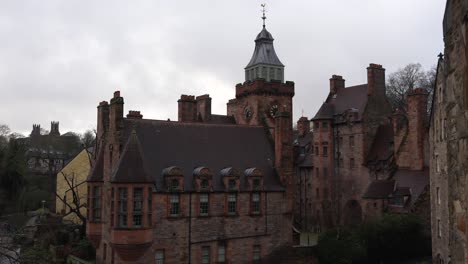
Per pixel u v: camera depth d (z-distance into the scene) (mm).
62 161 128000
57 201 86125
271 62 82625
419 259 55688
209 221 48719
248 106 74500
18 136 125188
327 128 80125
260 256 51625
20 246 32219
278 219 53219
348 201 75812
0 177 74750
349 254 52906
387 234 55000
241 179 52219
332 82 85688
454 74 8180
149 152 48875
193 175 49250
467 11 7211
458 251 8164
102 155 52000
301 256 53844
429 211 60000
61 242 58375
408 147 66562
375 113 76125
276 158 55344
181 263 46781
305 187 83688
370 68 77000
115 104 47969
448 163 8812
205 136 54062
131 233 43625
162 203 46250
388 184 65375
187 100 61438
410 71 97062
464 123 7645
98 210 50469
